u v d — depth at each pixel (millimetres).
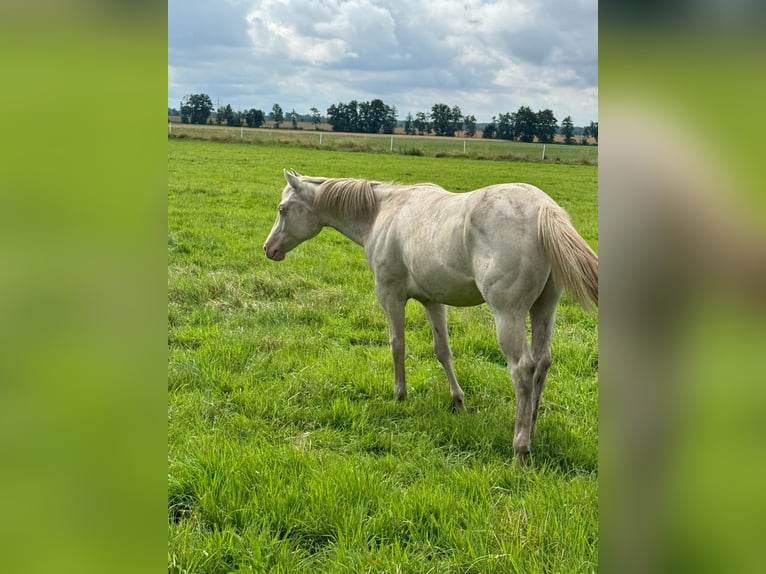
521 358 3525
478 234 3605
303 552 2684
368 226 4891
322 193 5047
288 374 4922
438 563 2566
